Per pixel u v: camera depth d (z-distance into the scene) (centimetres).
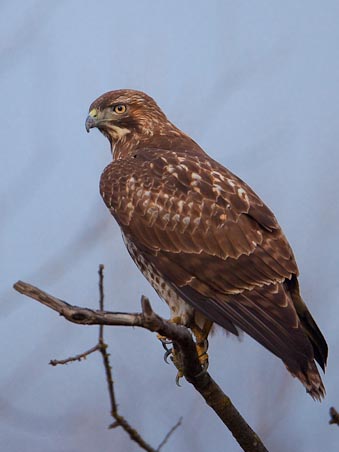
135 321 787
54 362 748
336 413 781
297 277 1088
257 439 1004
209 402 974
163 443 905
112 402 760
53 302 748
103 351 750
